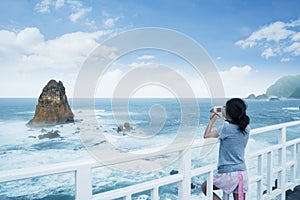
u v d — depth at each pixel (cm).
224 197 242
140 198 605
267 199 321
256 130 295
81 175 166
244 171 231
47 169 151
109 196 180
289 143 359
